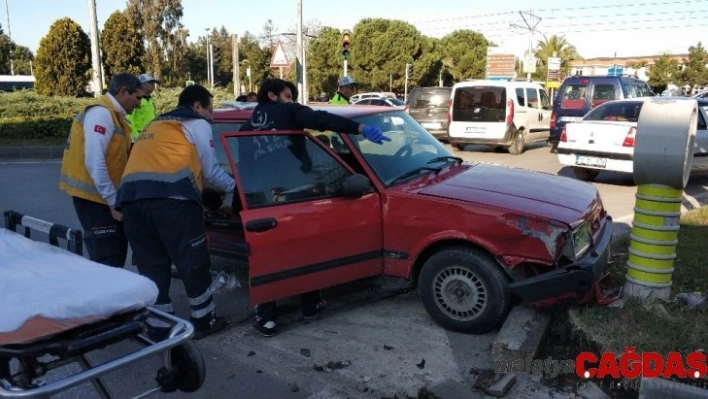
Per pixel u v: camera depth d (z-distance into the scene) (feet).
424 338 13.43
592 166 33.30
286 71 133.49
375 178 14.43
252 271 12.70
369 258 14.17
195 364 8.93
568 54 216.95
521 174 15.81
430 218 13.42
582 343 12.30
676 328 12.05
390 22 166.30
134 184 12.67
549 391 11.13
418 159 16.06
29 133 53.06
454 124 52.08
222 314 15.39
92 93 79.15
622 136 31.89
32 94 62.03
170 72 151.84
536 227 12.30
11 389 6.76
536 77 198.80
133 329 7.86
